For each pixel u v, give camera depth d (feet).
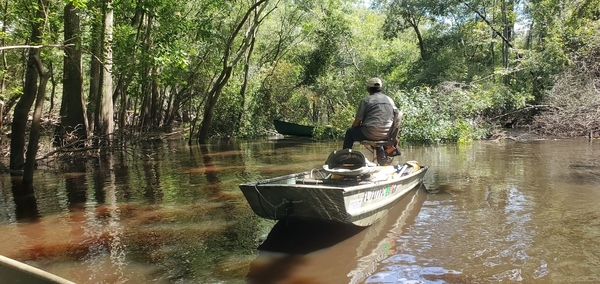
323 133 70.95
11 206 23.04
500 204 20.79
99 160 44.11
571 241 15.40
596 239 15.51
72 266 14.35
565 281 12.31
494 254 14.40
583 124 52.01
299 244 16.05
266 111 87.61
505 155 38.40
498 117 67.10
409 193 23.18
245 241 16.57
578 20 61.82
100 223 19.48
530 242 15.42
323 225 17.38
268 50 102.94
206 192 25.99
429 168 32.45
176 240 16.89
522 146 45.70
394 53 98.84
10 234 17.95
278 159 42.29
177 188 27.53
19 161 34.96
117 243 16.65
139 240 16.98
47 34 35.68
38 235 17.80
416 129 54.08
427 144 52.70
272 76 88.02
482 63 95.86
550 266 13.34
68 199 24.62
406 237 16.38
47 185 29.22
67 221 19.88
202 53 74.33
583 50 60.29
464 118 58.23
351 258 14.47
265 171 34.19
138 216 20.58
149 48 45.50
